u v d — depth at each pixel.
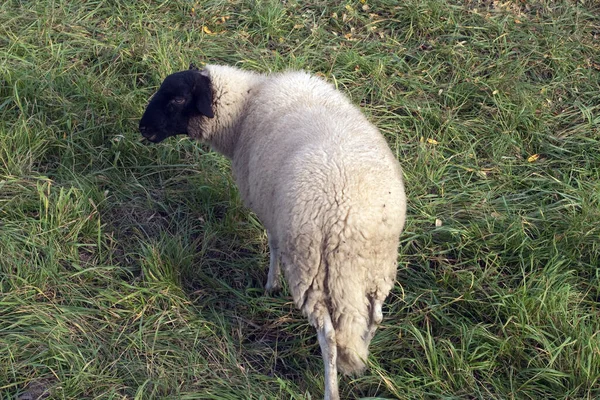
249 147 3.20
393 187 2.84
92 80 3.90
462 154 3.76
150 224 3.49
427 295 3.25
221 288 3.28
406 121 3.90
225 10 4.37
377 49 4.23
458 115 3.96
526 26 4.34
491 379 3.00
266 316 3.24
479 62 4.18
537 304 3.14
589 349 2.98
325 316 2.85
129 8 4.28
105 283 3.25
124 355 3.04
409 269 3.34
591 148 3.74
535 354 3.04
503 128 3.85
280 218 2.87
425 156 3.69
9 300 3.12
